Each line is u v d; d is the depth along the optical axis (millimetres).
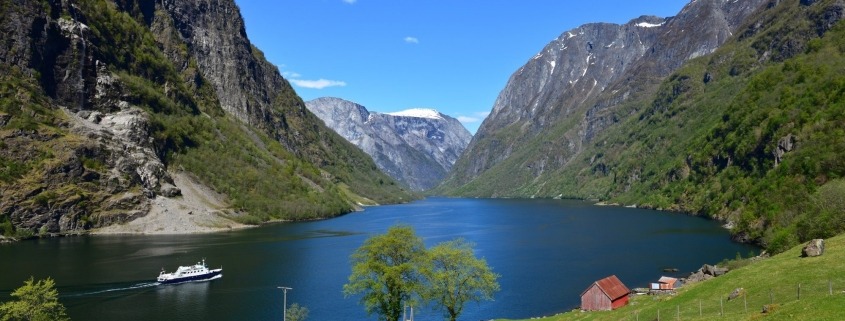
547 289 109875
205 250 162125
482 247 167875
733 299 61500
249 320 90750
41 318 73312
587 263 136125
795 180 159375
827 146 161750
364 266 77125
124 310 96312
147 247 168000
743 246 149375
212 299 104000
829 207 97562
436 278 76250
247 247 169375
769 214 149250
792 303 49531
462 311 95500
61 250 159500
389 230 82750
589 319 74875
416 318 91812
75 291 109000
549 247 165375
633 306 75938
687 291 71688
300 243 179250
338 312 95812
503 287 112062
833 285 55531
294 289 112188
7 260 140875
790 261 68438
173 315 93250
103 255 150625
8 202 187750
